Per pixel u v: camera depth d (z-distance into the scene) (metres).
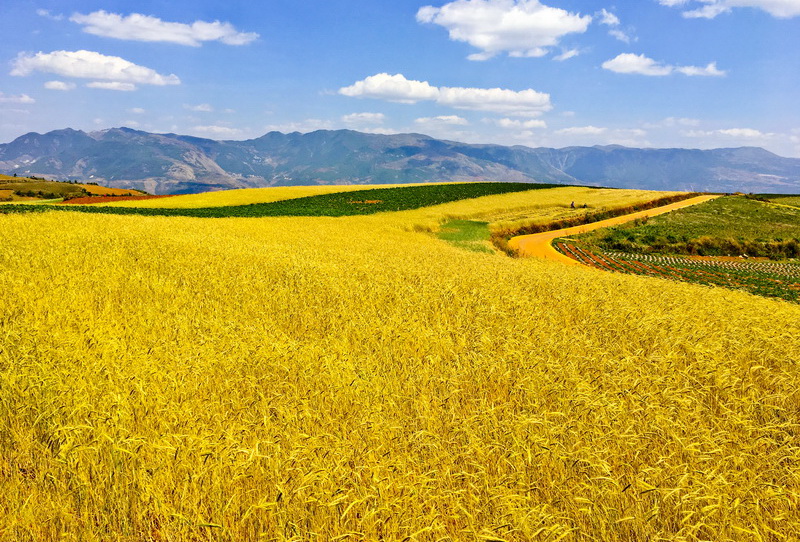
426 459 4.66
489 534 3.54
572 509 4.04
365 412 5.43
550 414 5.27
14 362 6.20
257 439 4.61
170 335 8.08
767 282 34.22
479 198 80.44
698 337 9.20
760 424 5.72
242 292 12.03
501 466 4.52
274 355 7.02
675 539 3.67
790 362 8.04
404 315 10.36
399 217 53.41
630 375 6.93
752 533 3.59
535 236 54.12
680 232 57.44
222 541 3.82
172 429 4.93
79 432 4.64
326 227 38.31
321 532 3.80
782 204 91.12
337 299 11.91
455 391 5.93
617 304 12.58
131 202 65.00
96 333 7.64
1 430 4.96
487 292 13.37
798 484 4.44
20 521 3.85
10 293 10.12
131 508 4.07
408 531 3.71
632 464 4.68
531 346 8.05
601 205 78.12
